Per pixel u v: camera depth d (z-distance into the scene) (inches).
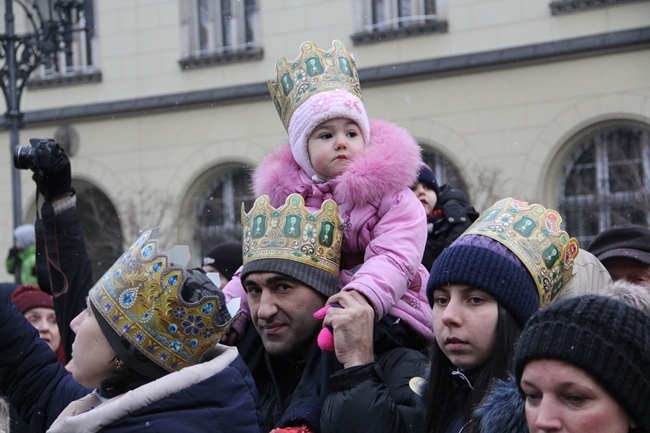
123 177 849.5
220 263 272.4
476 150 729.6
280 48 792.9
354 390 144.0
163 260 137.4
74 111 860.6
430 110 741.9
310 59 173.8
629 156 700.0
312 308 160.4
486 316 137.3
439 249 235.9
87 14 860.0
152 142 840.9
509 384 125.6
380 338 158.2
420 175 238.8
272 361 168.6
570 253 146.6
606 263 193.2
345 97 170.6
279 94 177.9
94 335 139.0
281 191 175.5
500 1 722.2
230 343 173.5
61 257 184.4
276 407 165.3
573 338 108.2
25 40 465.7
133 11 847.7
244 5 812.6
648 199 666.2
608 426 107.4
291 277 159.2
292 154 177.9
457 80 735.7
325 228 161.8
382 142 169.8
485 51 725.9
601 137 706.2
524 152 716.7
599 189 702.5
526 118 717.3
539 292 141.5
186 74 829.2
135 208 820.6
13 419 209.0
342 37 768.3
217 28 822.5
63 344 184.1
